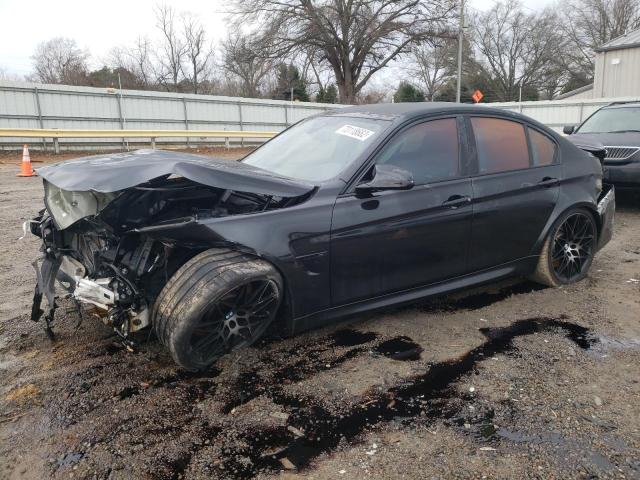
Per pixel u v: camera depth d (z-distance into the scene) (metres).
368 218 3.45
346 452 2.48
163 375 3.19
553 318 4.04
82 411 2.83
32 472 2.36
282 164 3.96
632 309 4.23
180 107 25.27
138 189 3.12
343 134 3.93
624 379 3.13
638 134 8.10
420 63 59.69
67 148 20.92
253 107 28.00
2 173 13.99
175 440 2.58
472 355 3.44
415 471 2.35
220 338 3.12
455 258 3.96
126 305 3.05
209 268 2.99
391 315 4.10
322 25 37.47
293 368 3.28
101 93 22.55
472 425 2.68
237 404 2.88
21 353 3.48
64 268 3.63
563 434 2.60
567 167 4.62
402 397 2.95
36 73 58.62
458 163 3.96
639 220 7.75
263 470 2.37
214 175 3.04
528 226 4.34
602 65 29.75
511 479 2.29
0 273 5.16
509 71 62.12
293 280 3.23
